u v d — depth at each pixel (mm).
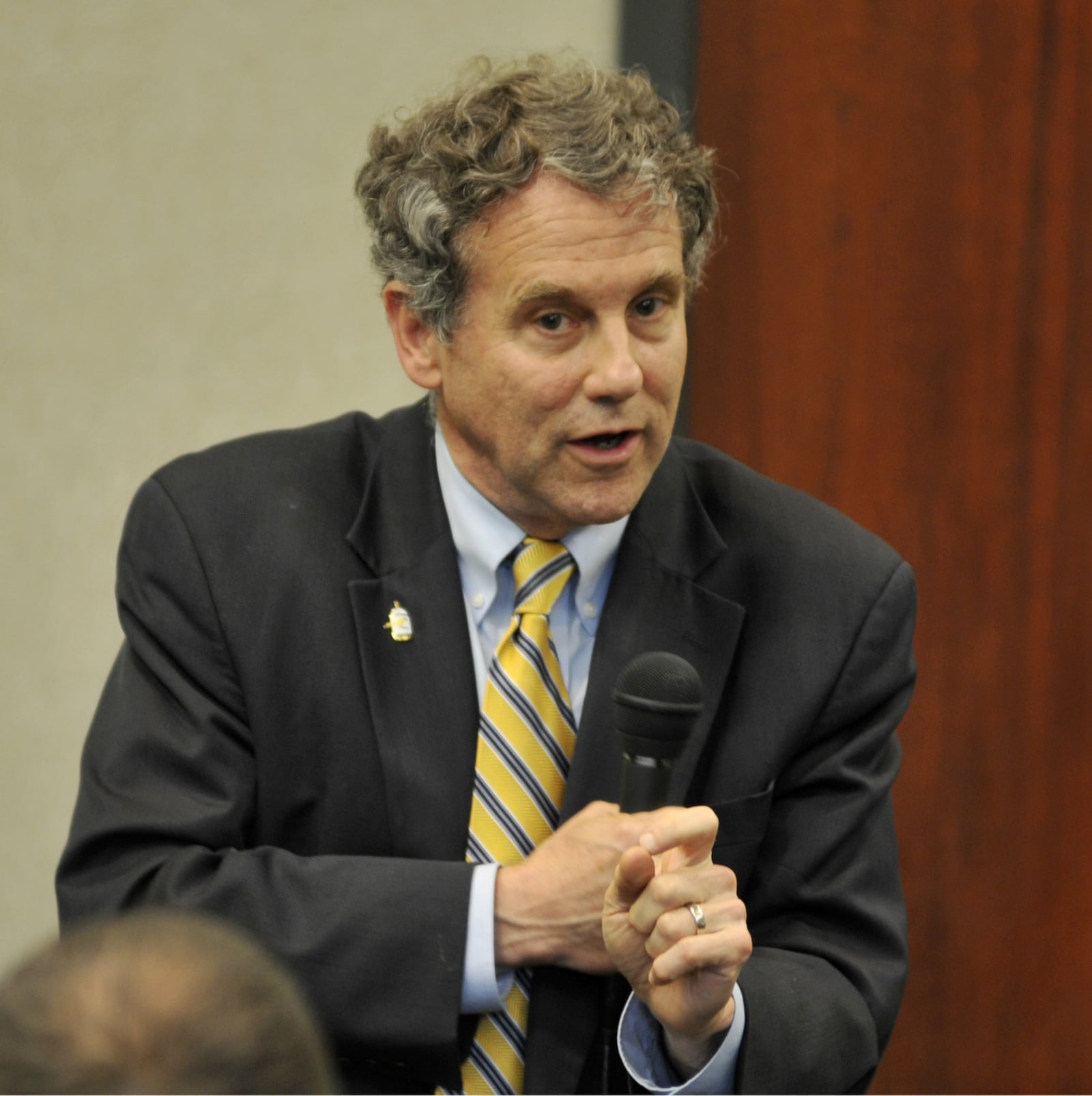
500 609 6602
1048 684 10656
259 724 6285
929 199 10445
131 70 10648
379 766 6273
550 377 5910
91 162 10695
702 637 6547
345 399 10680
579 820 5824
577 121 5863
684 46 10391
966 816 10758
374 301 10633
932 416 10555
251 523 6590
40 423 10844
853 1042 5938
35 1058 2256
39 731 10953
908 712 10742
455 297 6070
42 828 10969
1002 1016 10820
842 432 10594
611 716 6277
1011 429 10547
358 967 5723
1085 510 10562
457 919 5727
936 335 10516
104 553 10844
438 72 10469
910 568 6844
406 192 6121
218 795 6199
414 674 6363
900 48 10383
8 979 2441
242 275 10688
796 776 6520
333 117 10562
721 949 5172
